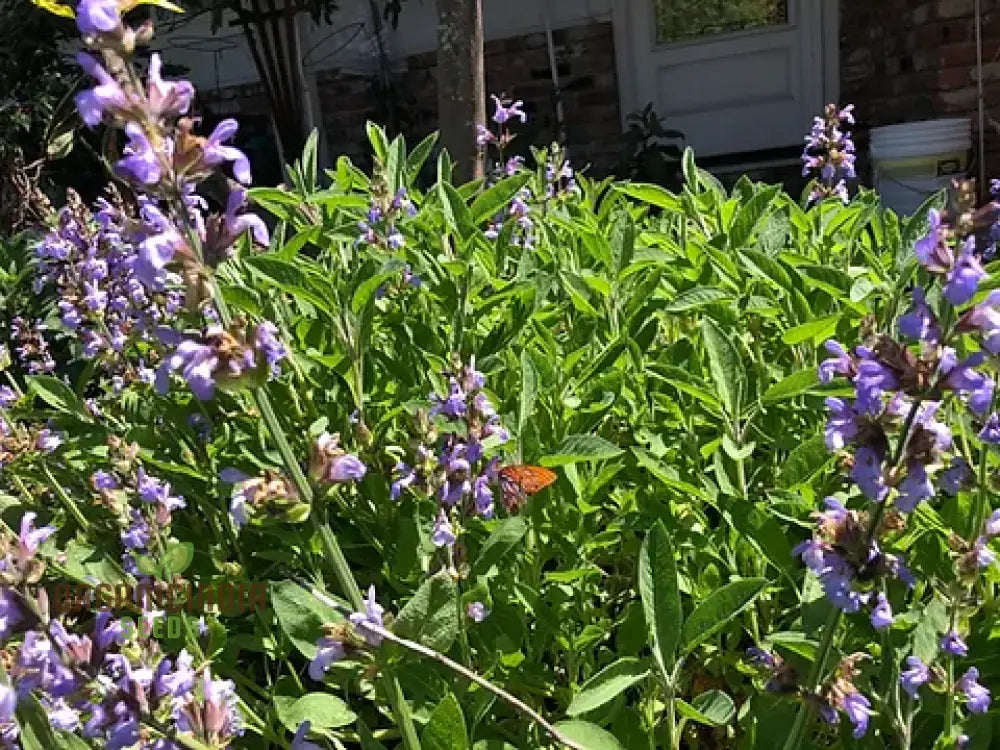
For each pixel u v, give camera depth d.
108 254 1.23
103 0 0.51
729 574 0.90
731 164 4.05
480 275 1.17
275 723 0.86
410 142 4.26
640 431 0.98
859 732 0.62
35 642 0.59
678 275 1.18
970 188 0.53
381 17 4.21
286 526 1.06
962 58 3.28
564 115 4.16
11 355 1.86
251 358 0.56
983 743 0.72
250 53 4.40
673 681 0.70
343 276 1.16
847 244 1.22
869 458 0.57
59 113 2.31
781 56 3.91
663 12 4.01
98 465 1.18
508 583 0.85
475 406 0.80
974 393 0.57
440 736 0.63
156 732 0.60
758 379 1.04
